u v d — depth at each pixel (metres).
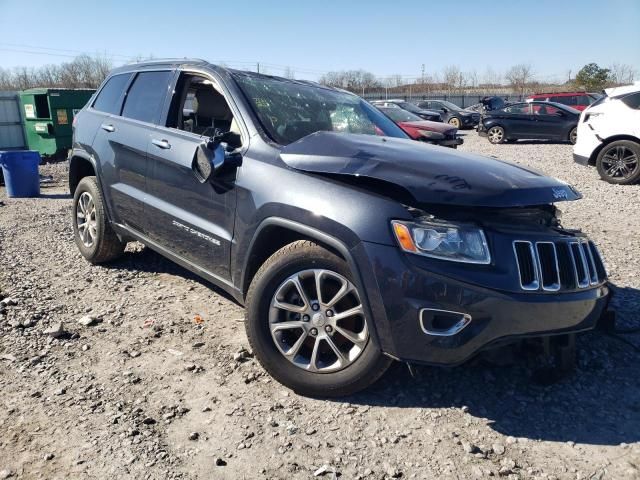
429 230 2.63
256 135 3.39
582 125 10.88
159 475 2.44
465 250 2.63
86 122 5.16
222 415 2.88
